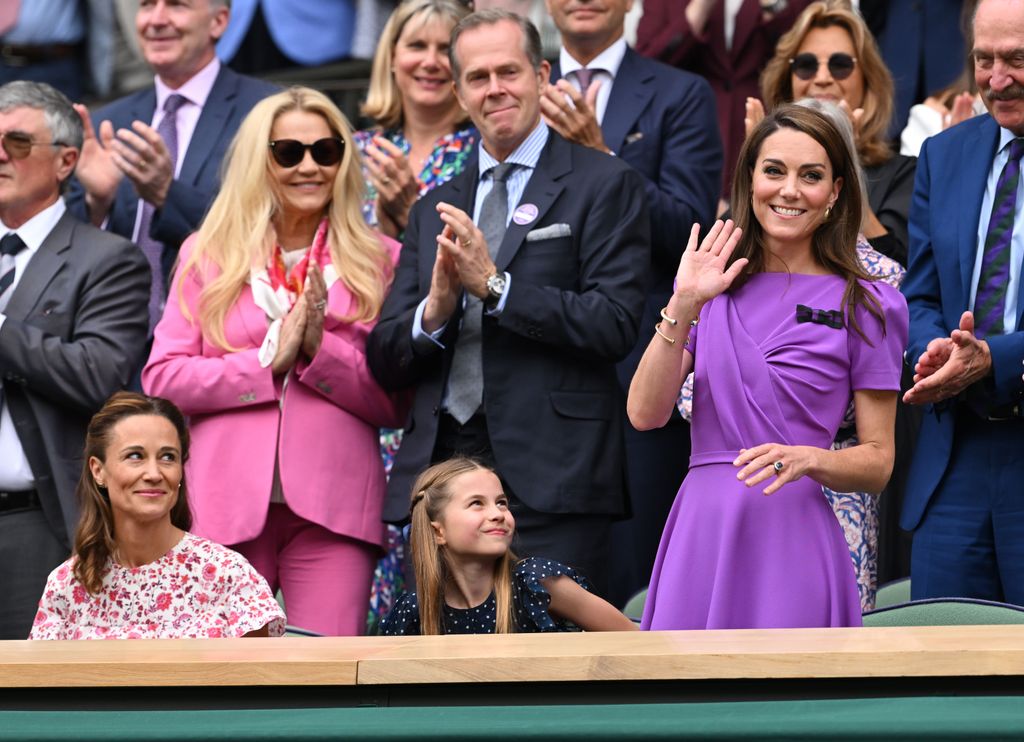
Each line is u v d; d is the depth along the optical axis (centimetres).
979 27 1644
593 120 1941
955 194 1692
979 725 862
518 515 1728
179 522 1623
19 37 2972
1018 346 1553
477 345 1784
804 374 1388
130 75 2992
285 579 1833
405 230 1903
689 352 1440
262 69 2923
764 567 1358
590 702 933
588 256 1783
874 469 1366
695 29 2394
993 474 1612
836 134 1426
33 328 1927
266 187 1908
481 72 1836
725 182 2383
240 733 923
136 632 1565
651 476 1983
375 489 1858
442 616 1521
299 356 1841
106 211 2247
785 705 905
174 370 1845
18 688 991
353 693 959
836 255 1430
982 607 1327
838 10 2106
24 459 1909
